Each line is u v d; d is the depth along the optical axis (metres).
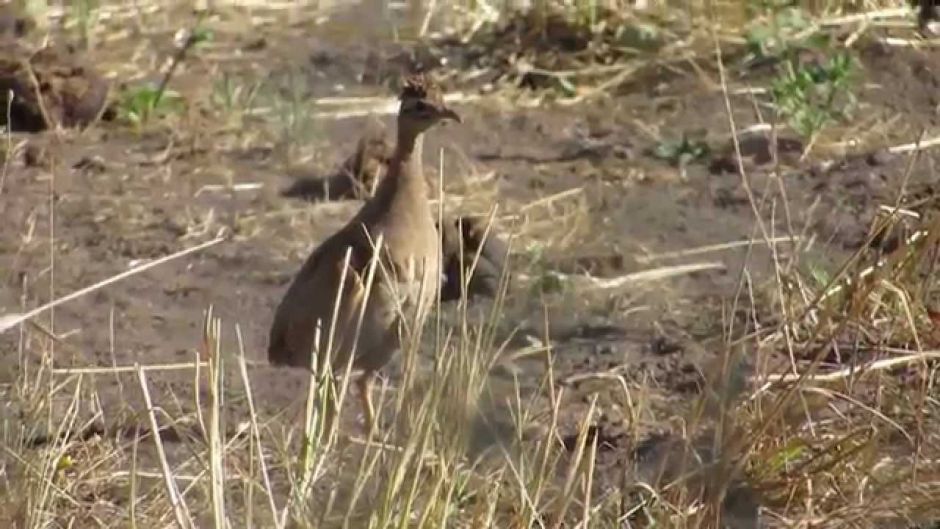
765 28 19.50
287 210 16.33
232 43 20.28
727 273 14.85
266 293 14.81
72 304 14.48
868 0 20.14
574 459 10.22
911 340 12.97
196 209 16.38
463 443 10.29
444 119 12.05
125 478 11.51
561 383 12.88
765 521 10.95
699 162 17.20
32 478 10.84
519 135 17.97
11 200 16.45
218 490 9.73
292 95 18.78
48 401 11.91
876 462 11.48
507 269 12.83
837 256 14.81
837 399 12.15
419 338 10.92
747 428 11.17
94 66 19.25
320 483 10.61
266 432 12.02
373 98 18.88
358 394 13.02
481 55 19.69
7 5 20.62
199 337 13.98
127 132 18.06
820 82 18.20
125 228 15.97
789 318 12.28
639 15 19.95
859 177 16.61
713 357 12.91
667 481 11.23
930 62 19.08
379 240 11.34
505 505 10.63
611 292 14.55
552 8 20.16
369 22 20.77
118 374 12.88
